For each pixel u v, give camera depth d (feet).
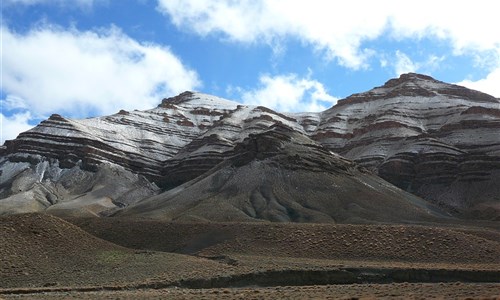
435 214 590.96
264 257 301.02
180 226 386.73
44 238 263.49
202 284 224.33
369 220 515.09
